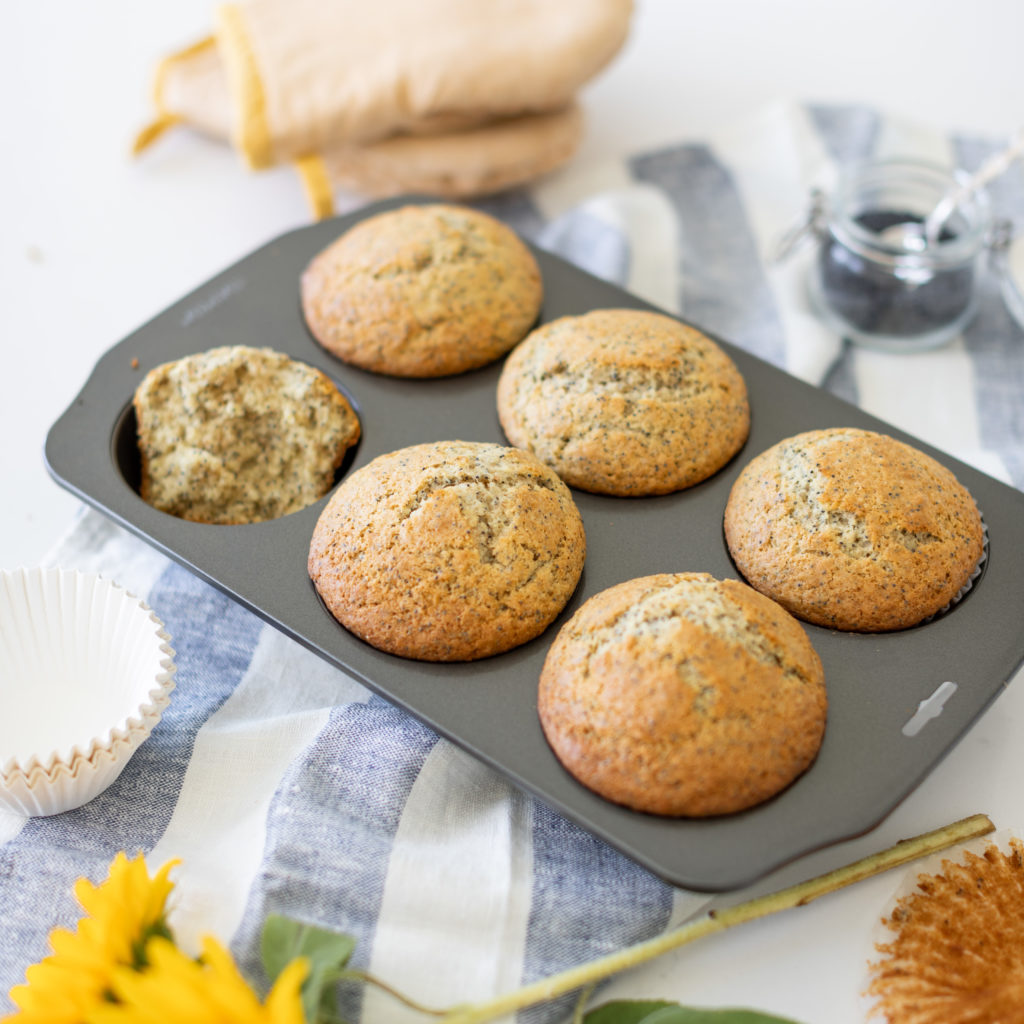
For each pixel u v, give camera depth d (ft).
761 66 2.40
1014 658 1.40
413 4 2.04
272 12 2.05
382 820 1.39
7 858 1.37
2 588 1.45
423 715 1.36
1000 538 1.51
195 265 2.07
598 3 2.02
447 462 1.47
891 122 2.17
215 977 1.16
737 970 1.33
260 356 1.62
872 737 1.34
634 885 1.35
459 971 1.29
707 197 2.12
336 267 1.72
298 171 2.14
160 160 2.23
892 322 1.88
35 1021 1.17
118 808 1.42
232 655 1.56
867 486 1.45
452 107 1.99
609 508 1.55
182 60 2.15
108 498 1.55
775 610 1.39
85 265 2.06
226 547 1.50
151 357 1.68
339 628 1.44
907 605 1.42
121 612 1.45
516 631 1.41
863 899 1.36
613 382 1.57
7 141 2.26
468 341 1.67
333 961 1.22
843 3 2.54
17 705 1.45
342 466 1.64
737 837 1.27
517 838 1.39
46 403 1.88
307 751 1.43
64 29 2.47
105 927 1.21
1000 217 2.03
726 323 1.95
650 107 2.32
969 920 1.34
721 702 1.28
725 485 1.57
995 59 2.41
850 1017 1.29
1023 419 1.82
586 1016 1.29
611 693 1.30
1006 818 1.43
